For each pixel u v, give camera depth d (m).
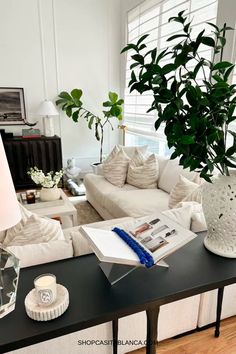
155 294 0.87
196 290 0.91
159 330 1.36
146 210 2.34
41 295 0.76
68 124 4.43
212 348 1.41
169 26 3.05
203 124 0.87
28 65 3.98
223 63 0.95
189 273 0.98
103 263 1.02
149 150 3.94
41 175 2.63
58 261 1.06
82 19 4.06
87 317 0.78
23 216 1.33
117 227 1.14
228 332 1.50
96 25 4.16
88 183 3.41
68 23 4.00
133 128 4.18
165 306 1.31
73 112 4.29
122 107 4.51
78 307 0.81
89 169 4.73
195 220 1.42
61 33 4.01
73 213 2.43
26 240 1.24
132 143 4.50
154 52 0.99
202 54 2.51
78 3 3.96
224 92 0.88
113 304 0.83
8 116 4.06
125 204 2.49
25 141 3.91
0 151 0.72
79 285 0.91
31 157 4.00
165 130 0.96
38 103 4.18
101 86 4.47
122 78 4.43
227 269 1.01
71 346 1.16
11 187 0.75
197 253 1.11
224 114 0.93
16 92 4.02
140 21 3.68
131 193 2.78
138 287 0.91
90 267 1.02
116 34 4.32
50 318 0.76
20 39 3.83
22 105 4.09
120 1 4.16
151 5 3.37
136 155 3.22
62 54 4.11
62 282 0.93
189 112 0.91
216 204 1.03
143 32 3.63
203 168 0.96
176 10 2.91
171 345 1.42
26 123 4.17
